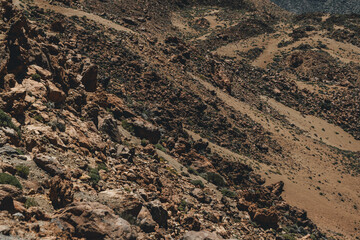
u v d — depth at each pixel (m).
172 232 24.25
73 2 137.38
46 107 28.64
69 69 45.00
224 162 74.75
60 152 23.66
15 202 14.16
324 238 63.44
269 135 119.12
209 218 33.16
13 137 20.19
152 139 56.31
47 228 14.12
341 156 127.94
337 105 181.50
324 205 88.81
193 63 135.50
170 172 42.31
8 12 34.34
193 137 81.75
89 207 15.98
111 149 33.09
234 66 181.88
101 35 100.44
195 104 96.75
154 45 128.00
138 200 21.98
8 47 30.14
